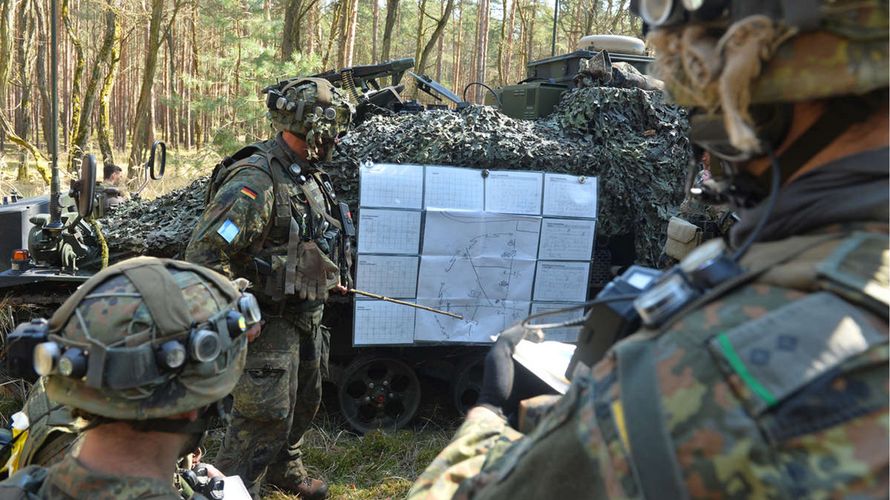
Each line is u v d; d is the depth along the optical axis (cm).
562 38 2948
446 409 478
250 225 301
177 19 2436
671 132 448
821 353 65
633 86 473
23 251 402
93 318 126
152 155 375
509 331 130
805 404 64
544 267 428
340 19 1878
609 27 2470
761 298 72
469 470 109
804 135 81
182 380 130
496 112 446
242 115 1284
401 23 3059
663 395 70
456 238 412
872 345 65
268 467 349
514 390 145
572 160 434
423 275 411
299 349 335
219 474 196
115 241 408
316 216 322
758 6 77
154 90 2662
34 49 2083
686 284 77
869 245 71
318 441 427
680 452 68
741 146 76
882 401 63
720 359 68
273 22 1427
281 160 317
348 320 441
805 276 71
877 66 73
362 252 402
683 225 364
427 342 416
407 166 407
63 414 170
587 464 77
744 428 65
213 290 139
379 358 435
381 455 417
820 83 75
